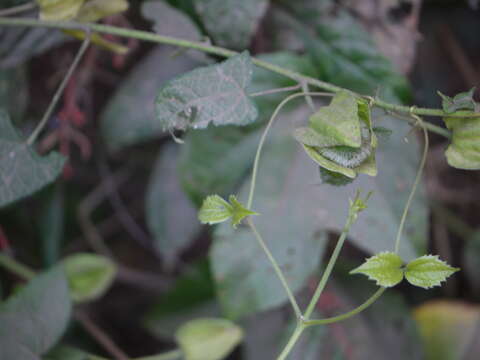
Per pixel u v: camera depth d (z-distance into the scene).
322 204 0.33
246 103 0.25
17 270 0.37
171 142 0.40
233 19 0.33
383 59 0.35
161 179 0.40
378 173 0.33
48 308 0.30
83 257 0.35
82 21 0.29
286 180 0.34
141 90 0.38
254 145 0.34
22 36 0.34
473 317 0.41
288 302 0.39
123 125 0.38
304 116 0.34
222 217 0.24
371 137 0.23
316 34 0.36
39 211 0.41
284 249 0.33
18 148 0.28
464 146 0.25
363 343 0.38
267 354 0.38
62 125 0.40
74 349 0.32
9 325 0.30
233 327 0.33
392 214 0.33
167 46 0.38
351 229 0.33
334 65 0.35
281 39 0.36
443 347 0.41
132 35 0.28
